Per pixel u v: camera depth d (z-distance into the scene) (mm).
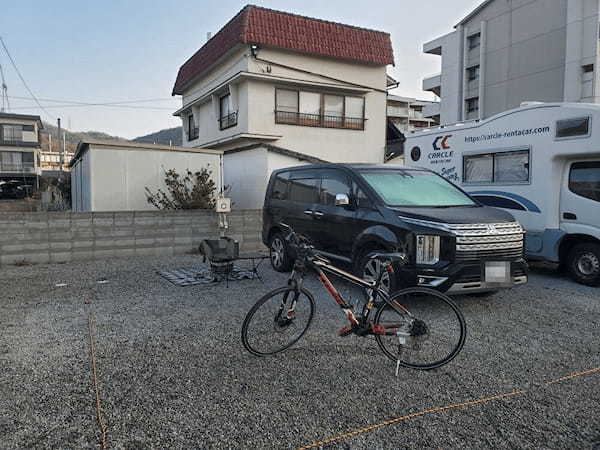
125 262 7777
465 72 30812
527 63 26469
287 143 15758
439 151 8828
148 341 3924
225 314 4754
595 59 23094
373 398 2955
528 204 7082
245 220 9250
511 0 27344
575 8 23766
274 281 6406
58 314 4699
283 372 3334
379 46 17094
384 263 3586
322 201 6273
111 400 2857
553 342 4051
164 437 2465
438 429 2592
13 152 45125
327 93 16453
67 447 2357
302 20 15859
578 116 6309
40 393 2941
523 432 2570
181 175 9766
